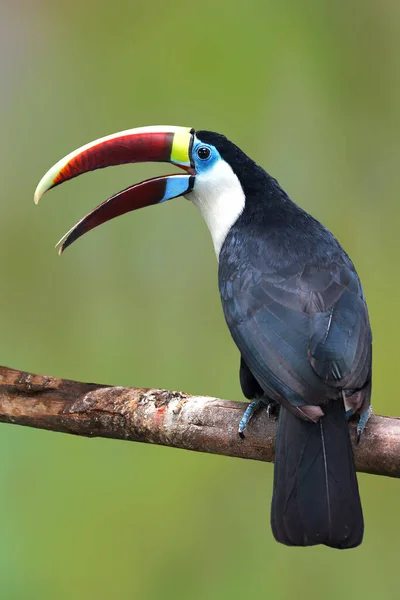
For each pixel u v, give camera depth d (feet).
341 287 28.04
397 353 44.11
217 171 32.55
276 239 29.84
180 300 46.47
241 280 28.81
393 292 45.27
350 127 47.80
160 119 48.06
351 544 24.26
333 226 46.70
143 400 28.58
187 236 46.98
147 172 47.06
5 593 39.50
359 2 48.26
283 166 47.19
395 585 40.50
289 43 47.85
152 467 42.19
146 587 40.22
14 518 40.65
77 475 41.73
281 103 47.55
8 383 29.55
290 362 26.16
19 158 48.93
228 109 47.55
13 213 48.08
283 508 24.72
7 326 46.75
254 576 40.37
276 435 26.20
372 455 26.20
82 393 29.17
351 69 48.26
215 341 45.85
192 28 48.42
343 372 25.72
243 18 48.06
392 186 47.26
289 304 27.45
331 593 40.27
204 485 41.96
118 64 49.21
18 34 50.24
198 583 40.29
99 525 40.96
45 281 47.21
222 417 27.84
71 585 39.73
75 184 47.50
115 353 45.85
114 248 47.14
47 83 49.73
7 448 41.55
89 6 50.24
